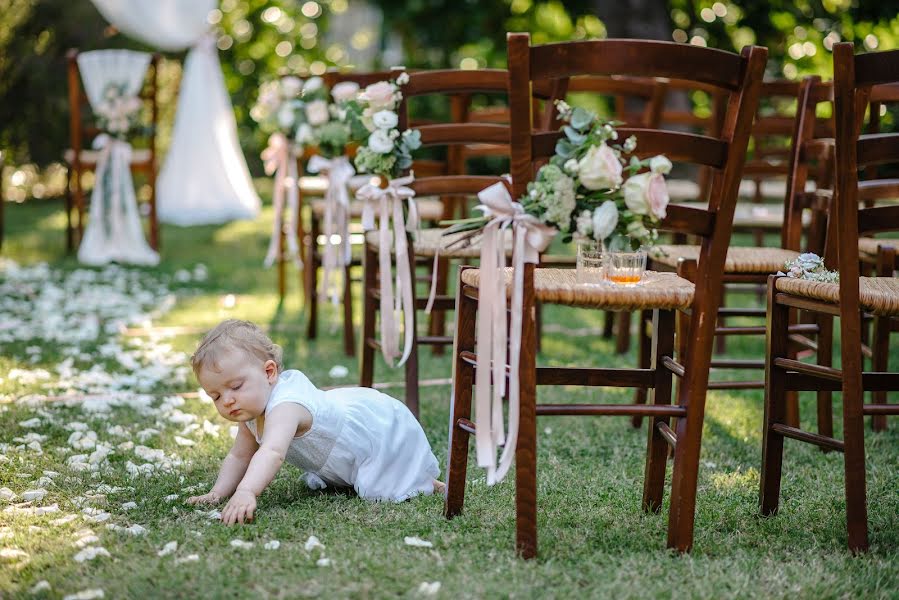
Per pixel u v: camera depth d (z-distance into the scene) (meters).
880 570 2.88
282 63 16.47
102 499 3.35
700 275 2.96
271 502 3.40
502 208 2.87
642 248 3.10
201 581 2.72
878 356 4.31
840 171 2.97
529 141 2.85
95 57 9.22
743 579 2.81
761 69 2.83
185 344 6.00
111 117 9.21
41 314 6.81
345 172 5.43
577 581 2.79
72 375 5.13
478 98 13.58
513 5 14.60
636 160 2.84
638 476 3.78
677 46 2.76
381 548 2.97
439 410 4.68
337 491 3.54
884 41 12.89
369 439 3.45
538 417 4.61
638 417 4.43
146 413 4.42
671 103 11.69
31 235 11.05
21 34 13.45
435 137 4.34
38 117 13.84
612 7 11.82
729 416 4.66
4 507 3.27
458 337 3.26
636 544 3.08
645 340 4.36
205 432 4.16
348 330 5.77
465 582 2.74
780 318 3.36
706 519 3.30
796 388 3.36
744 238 10.20
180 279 8.49
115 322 6.62
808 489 3.63
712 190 2.94
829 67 13.23
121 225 9.39
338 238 5.74
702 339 2.97
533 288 2.89
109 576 2.75
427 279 5.59
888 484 3.68
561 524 3.23
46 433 4.11
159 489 3.48
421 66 14.70
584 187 2.86
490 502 3.42
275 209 6.67
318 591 2.67
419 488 3.52
